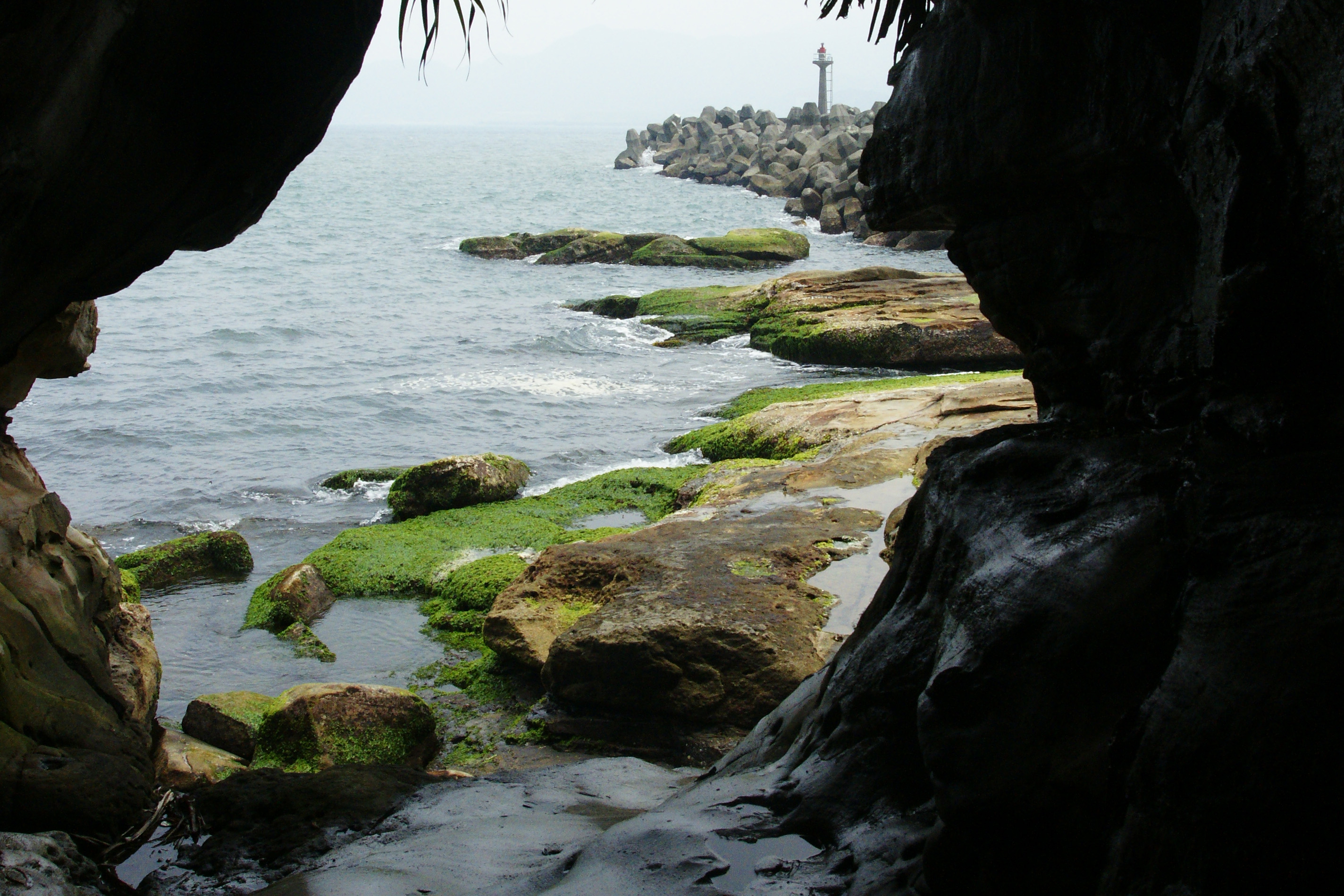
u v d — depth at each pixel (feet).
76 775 17.40
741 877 12.48
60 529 22.56
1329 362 8.69
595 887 12.62
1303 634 7.41
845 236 173.47
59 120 16.06
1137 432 12.46
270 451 60.59
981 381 60.49
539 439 62.18
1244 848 7.34
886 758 13.53
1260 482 8.37
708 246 142.00
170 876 16.39
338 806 18.72
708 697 27.35
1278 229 8.91
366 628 37.68
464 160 411.13
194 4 16.87
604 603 31.78
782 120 277.23
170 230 20.06
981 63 13.78
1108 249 13.17
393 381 76.33
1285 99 8.75
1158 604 9.85
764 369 79.61
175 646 36.60
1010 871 9.95
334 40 18.84
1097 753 9.52
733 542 34.17
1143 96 12.03
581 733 28.45
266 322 98.48
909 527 15.38
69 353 23.16
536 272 136.87
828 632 28.27
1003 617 10.97
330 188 270.46
